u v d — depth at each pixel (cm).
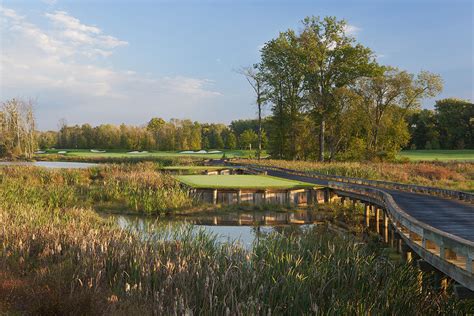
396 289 795
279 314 683
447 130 8012
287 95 5522
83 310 648
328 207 2217
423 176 3259
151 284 794
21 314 636
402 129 5091
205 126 12875
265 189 2238
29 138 8212
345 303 714
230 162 5097
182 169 3838
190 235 1192
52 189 2122
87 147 10912
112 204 2112
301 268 856
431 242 925
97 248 937
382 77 4962
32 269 891
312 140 5447
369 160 4769
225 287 734
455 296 765
